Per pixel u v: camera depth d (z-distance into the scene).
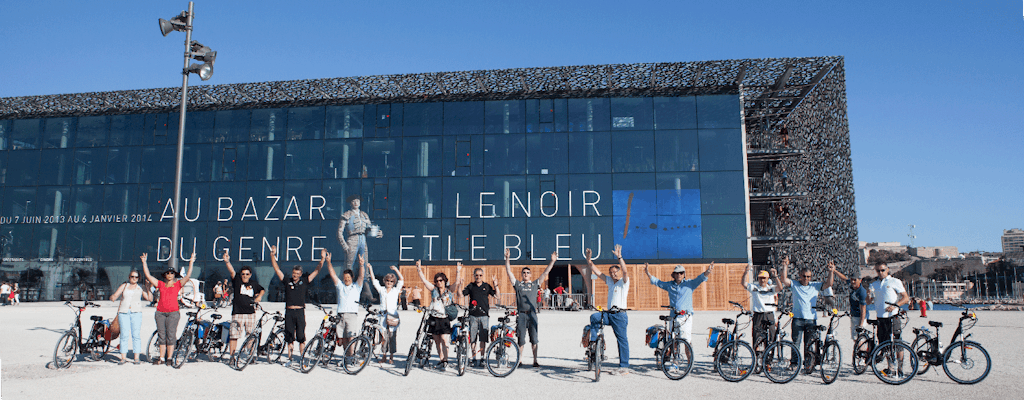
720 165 34.47
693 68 33.00
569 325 21.92
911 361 9.38
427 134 36.38
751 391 8.83
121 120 38.94
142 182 37.97
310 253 35.81
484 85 35.25
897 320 10.05
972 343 9.51
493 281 11.65
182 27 17.30
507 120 36.06
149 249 37.19
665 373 9.96
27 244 38.22
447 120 36.41
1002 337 16.86
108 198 38.09
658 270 33.72
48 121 39.59
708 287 33.22
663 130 35.06
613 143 35.16
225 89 36.19
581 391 8.84
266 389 9.00
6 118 39.97
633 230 34.25
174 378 9.84
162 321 11.00
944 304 50.25
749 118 40.22
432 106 36.66
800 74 33.62
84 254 37.66
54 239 38.09
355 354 10.45
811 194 37.62
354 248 34.69
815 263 38.94
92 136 39.03
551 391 8.84
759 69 33.00
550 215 34.84
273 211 36.53
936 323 9.76
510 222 35.03
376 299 34.09
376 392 8.78
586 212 34.66
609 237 34.31
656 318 26.05
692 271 33.56
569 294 33.97
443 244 35.19
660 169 34.69
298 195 36.56
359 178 36.34
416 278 34.88
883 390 8.88
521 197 35.19
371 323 11.61
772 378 9.54
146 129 38.56
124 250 37.41
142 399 8.23
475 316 11.12
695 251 33.75
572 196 34.88
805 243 38.59
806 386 9.20
